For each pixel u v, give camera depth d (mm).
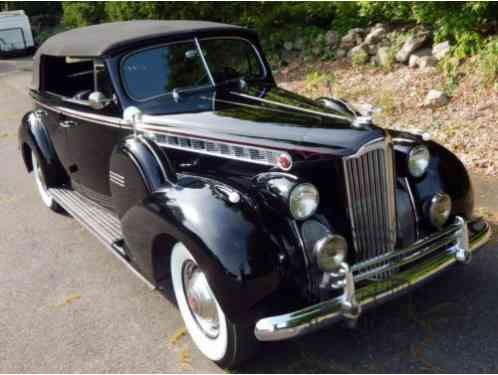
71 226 5613
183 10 10391
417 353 3201
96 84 4422
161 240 3404
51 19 28156
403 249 3088
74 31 5355
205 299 3225
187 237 3014
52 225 5680
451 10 7328
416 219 3475
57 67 5598
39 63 5434
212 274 2906
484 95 6605
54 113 5227
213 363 3318
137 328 3732
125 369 3316
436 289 3803
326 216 3227
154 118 3980
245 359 3148
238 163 3609
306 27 10266
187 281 3393
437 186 3525
